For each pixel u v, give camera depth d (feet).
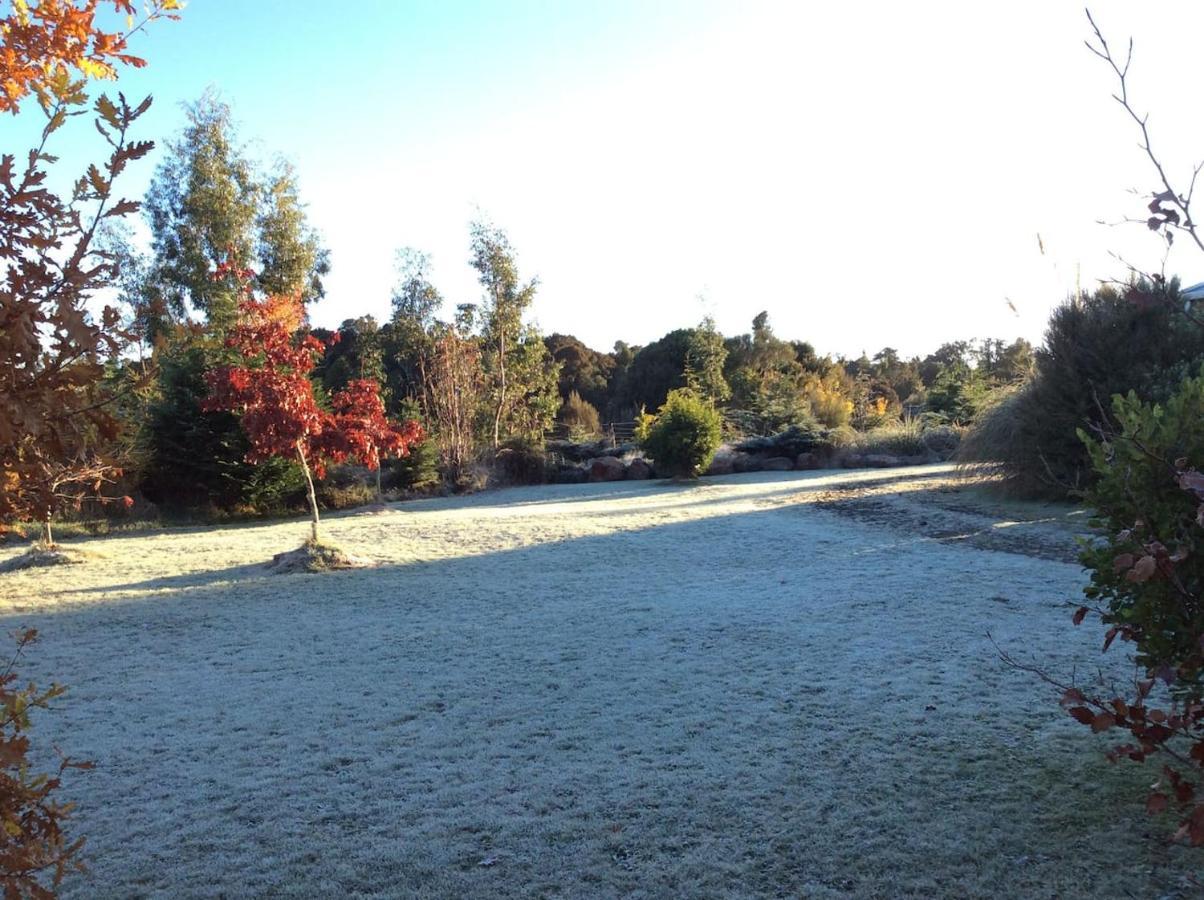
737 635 21.35
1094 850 10.18
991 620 21.49
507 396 89.25
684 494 61.05
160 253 93.15
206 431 60.54
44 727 16.29
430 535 43.27
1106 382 40.11
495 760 13.92
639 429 86.53
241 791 13.02
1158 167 6.87
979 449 48.19
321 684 18.66
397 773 13.52
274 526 54.54
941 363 163.94
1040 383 43.86
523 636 22.16
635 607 25.07
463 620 24.34
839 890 9.59
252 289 82.48
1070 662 17.74
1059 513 38.86
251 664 20.57
